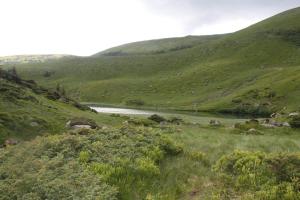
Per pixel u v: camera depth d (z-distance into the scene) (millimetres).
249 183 12438
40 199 11031
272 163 13289
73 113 48750
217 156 16500
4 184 12305
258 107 124438
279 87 135500
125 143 16312
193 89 183500
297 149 21422
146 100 174750
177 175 13383
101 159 14055
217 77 195750
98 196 10586
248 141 23703
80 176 12242
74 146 15805
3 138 31688
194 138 22812
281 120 58594
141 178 12828
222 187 12242
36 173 12789
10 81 59844
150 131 19234
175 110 140375
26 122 36125
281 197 11328
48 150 15570
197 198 11578
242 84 171125
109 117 54562
